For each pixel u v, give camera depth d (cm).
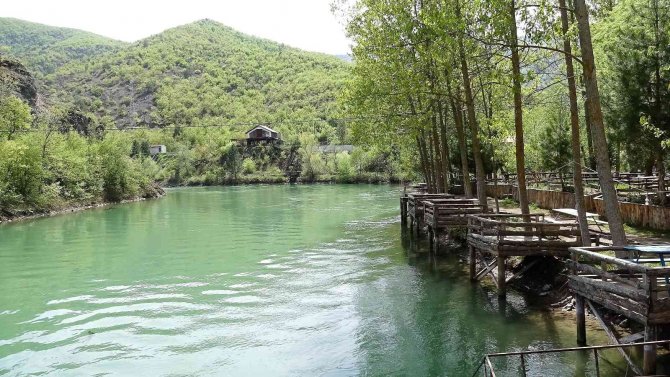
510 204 3147
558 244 1458
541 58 1925
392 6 2208
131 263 2252
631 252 1118
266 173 10806
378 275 1900
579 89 2211
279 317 1441
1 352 1218
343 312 1469
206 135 13100
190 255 2417
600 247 1096
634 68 1708
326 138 12725
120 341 1279
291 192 7388
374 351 1182
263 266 2123
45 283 1900
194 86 17388
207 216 4216
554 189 3109
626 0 1842
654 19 1706
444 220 2117
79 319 1459
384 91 2527
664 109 1670
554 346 1131
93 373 1094
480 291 1606
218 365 1126
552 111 2855
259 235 3023
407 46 2202
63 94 16400
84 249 2641
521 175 1738
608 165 1219
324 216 3978
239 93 16962
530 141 3247
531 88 1861
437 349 1177
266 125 13562
